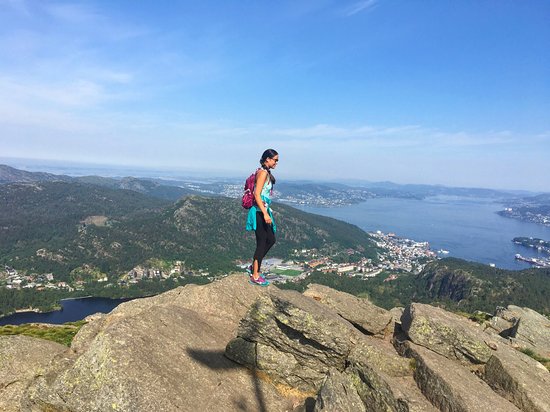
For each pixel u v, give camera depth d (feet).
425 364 39.75
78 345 43.47
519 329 77.41
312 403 37.81
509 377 40.40
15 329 95.09
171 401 30.71
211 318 49.65
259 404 36.35
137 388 30.55
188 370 35.53
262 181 43.37
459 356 44.06
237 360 40.73
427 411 33.86
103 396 30.50
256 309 41.14
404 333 48.78
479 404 34.32
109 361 31.94
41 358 44.04
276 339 40.52
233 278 56.85
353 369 38.75
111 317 52.34
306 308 41.09
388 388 35.19
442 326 45.06
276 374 39.86
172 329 40.04
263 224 45.57
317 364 40.57
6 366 42.14
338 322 41.09
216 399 34.09
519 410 35.91
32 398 32.76
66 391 31.76
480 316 98.12
